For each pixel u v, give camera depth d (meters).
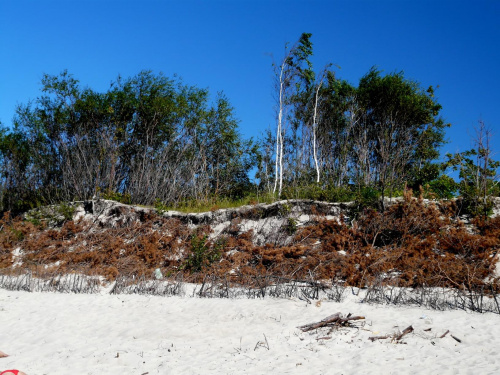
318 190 17.70
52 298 11.98
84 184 22.44
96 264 15.49
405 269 12.34
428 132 26.11
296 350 7.42
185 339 8.41
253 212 16.88
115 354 7.65
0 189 23.25
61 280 13.95
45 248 17.19
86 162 22.66
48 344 8.38
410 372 6.18
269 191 20.22
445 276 11.41
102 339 8.60
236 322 9.25
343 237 14.56
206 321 9.44
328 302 10.34
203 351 7.65
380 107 26.31
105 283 13.72
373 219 14.84
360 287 11.65
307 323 8.80
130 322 9.58
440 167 21.00
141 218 18.02
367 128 26.73
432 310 9.45
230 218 17.11
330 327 8.46
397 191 17.42
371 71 27.67
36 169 23.83
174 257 15.50
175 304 10.88
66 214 19.03
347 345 7.57
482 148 16.00
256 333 8.45
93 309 10.76
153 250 15.68
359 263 12.80
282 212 16.39
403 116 25.61
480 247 12.65
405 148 23.42
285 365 6.75
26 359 7.50
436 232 13.96
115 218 18.41
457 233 13.34
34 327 9.54
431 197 15.68
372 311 9.42
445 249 13.13
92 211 19.14
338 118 27.69
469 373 6.01
